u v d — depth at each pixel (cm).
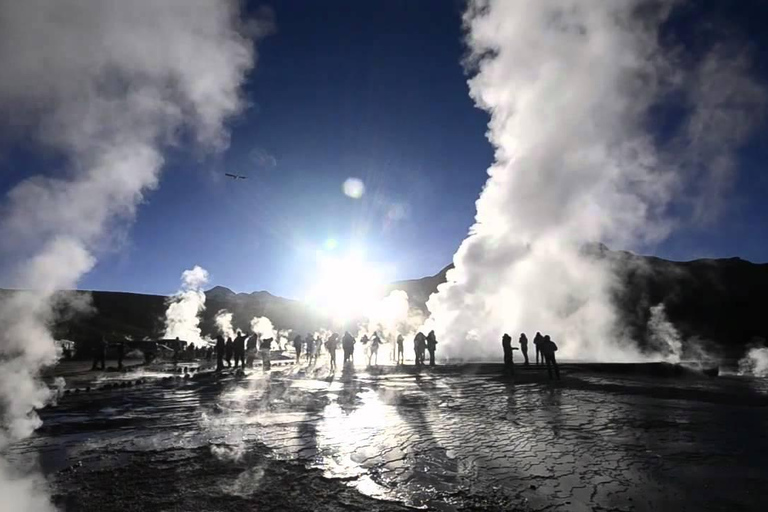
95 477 601
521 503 509
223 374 2088
